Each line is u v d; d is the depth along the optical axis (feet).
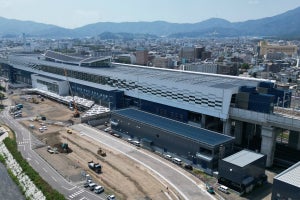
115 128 323.98
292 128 230.68
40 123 352.90
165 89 326.65
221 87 279.49
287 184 167.73
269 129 242.78
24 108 427.33
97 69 431.84
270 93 288.10
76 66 468.75
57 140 294.87
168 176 223.30
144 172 228.63
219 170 211.61
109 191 199.31
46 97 502.38
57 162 244.22
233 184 203.51
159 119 301.63
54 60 540.52
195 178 221.46
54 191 195.11
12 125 344.28
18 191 208.85
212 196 195.93
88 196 192.75
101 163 243.40
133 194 196.03
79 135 311.68
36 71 584.40
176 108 320.29
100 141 295.48
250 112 255.50
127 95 383.65
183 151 251.39
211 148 227.40
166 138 265.54
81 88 469.16
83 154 261.44
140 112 329.31
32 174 220.23
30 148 273.95
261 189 208.85
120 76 386.52
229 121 273.95
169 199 190.49
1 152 271.69
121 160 250.37
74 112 403.34
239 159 210.59
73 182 211.00
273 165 250.37
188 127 275.18
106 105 418.92
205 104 287.07
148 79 345.92
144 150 274.98
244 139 301.84
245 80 331.77
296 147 281.54
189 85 298.56
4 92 545.44
